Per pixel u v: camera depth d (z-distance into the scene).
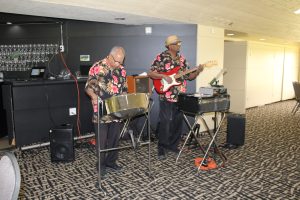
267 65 8.81
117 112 2.65
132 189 2.88
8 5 3.18
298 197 2.72
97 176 3.20
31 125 4.21
